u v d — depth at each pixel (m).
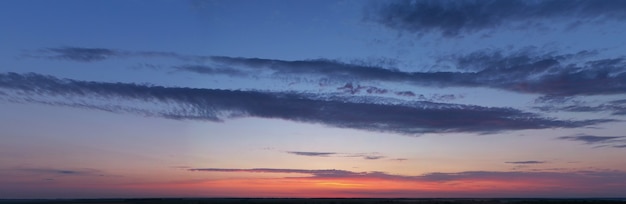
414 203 146.50
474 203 144.50
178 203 128.00
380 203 145.25
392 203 147.88
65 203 164.88
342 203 147.00
